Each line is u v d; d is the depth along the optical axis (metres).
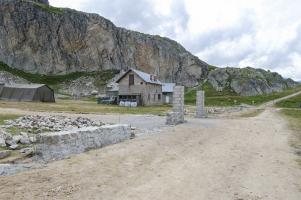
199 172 10.79
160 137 18.00
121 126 16.83
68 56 133.38
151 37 171.25
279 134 21.06
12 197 7.80
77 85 117.62
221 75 169.75
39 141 11.66
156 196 8.31
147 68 162.75
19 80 106.19
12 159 11.63
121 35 155.25
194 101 99.25
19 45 121.12
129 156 12.84
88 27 141.12
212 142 17.05
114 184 9.20
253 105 86.94
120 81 69.50
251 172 10.94
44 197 7.92
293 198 8.44
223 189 9.05
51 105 49.56
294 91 144.62
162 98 79.44
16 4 123.69
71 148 12.77
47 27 128.88
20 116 26.56
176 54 176.62
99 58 141.88
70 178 9.55
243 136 19.67
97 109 44.59
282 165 12.04
